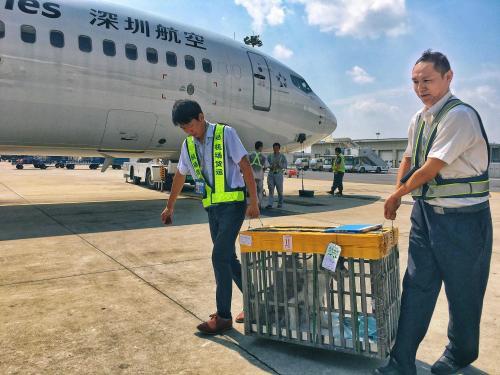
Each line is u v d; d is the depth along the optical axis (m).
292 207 9.41
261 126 10.06
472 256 1.96
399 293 2.43
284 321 2.39
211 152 2.61
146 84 7.93
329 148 67.75
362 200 11.13
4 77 6.50
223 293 2.58
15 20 6.64
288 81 10.55
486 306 3.06
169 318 2.85
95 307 3.03
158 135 8.59
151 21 8.30
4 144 7.43
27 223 6.66
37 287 3.47
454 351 2.14
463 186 1.95
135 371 2.13
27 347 2.38
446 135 1.90
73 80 7.11
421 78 2.00
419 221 2.12
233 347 2.43
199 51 8.77
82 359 2.25
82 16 7.36
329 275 2.17
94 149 8.41
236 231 2.63
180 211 8.37
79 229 6.22
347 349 2.18
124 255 4.64
